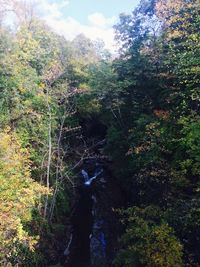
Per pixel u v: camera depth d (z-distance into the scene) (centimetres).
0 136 1257
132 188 2048
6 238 1105
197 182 1267
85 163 3017
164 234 1115
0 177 1165
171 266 1041
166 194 1391
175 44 1770
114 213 2125
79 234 1988
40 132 1866
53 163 1878
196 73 1383
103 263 1689
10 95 1725
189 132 1303
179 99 1586
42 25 2792
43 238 1596
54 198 1719
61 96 2188
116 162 2375
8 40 1852
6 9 2128
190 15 1652
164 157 1530
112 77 2495
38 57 2125
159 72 1902
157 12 1952
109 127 2597
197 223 1115
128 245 1298
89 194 2486
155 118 1739
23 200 1148
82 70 3038
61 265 1614
